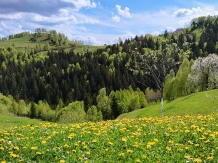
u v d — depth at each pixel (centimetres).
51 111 13562
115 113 12056
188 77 8288
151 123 1227
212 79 8256
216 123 1129
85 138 1004
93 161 793
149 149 860
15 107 14012
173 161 769
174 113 5122
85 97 14125
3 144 963
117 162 784
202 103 5197
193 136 957
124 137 981
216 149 821
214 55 8519
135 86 14812
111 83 15675
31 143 960
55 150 875
